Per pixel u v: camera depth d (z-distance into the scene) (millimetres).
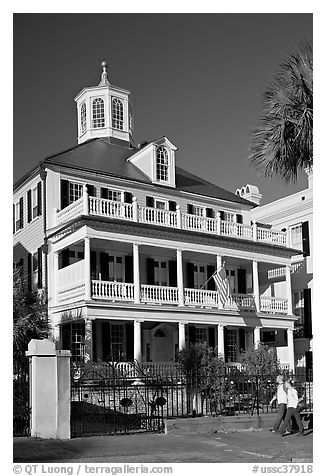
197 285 33500
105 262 29453
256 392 19531
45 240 28750
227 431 17531
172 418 18250
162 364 27594
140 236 27969
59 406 15320
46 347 15344
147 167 32656
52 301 28250
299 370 35906
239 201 36469
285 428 16797
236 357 34031
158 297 28438
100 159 32844
